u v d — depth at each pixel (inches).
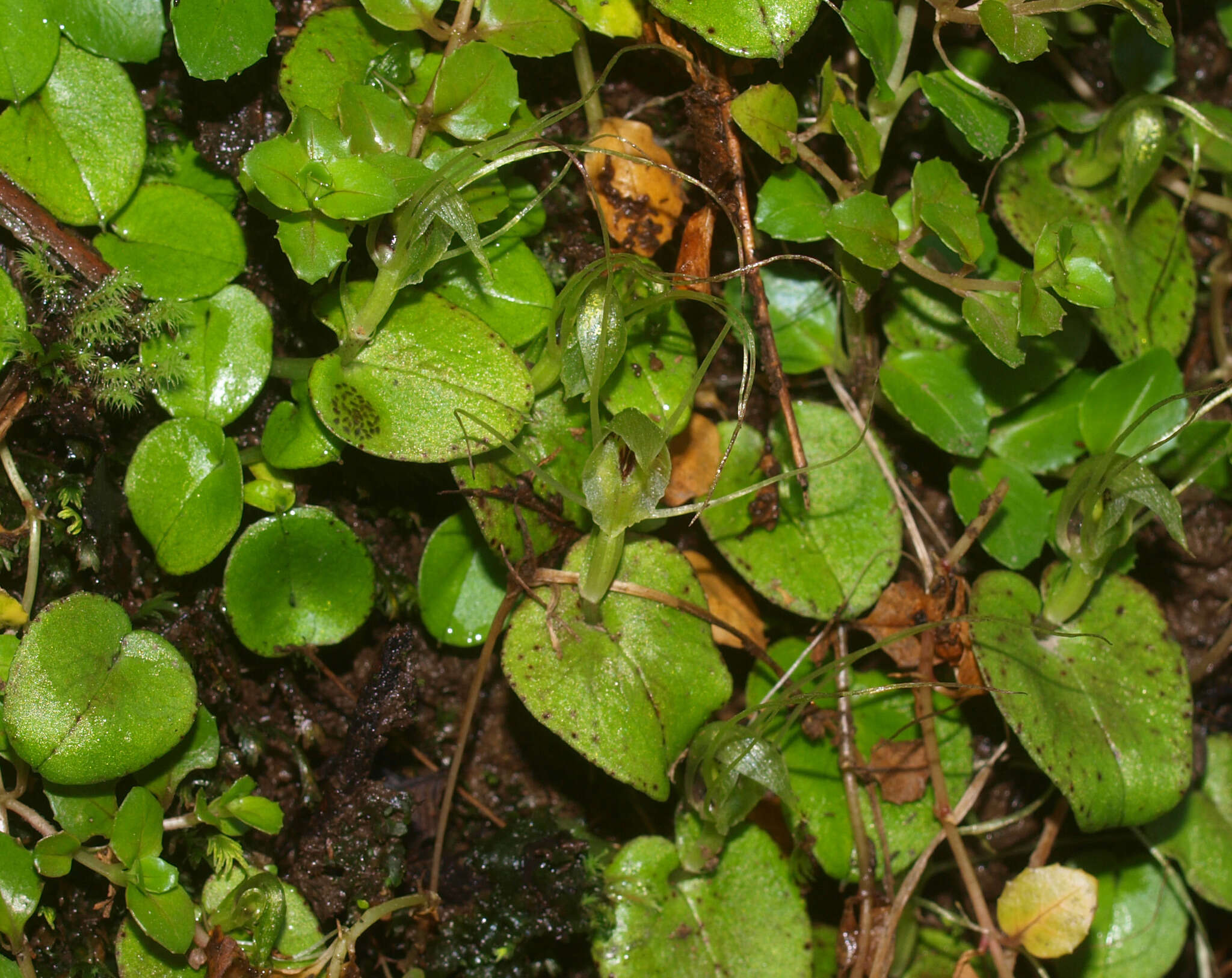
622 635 11.4
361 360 11.3
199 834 11.5
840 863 12.0
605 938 11.7
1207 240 13.1
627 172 12.0
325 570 11.6
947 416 12.1
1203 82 13.1
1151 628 12.1
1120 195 12.4
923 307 12.2
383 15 11.4
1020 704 11.7
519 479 11.5
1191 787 12.7
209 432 11.4
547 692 11.3
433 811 12.1
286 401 11.6
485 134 11.4
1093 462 11.5
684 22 11.4
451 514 12.1
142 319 11.4
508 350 11.3
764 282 12.3
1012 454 12.4
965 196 11.6
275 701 11.9
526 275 11.6
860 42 11.5
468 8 11.4
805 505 12.1
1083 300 11.4
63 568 11.5
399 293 11.4
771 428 12.1
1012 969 12.0
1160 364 12.3
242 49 11.3
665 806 12.3
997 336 11.6
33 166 11.4
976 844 12.7
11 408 11.4
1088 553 11.7
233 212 11.8
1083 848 12.7
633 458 11.1
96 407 11.5
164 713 11.1
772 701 11.4
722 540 12.0
